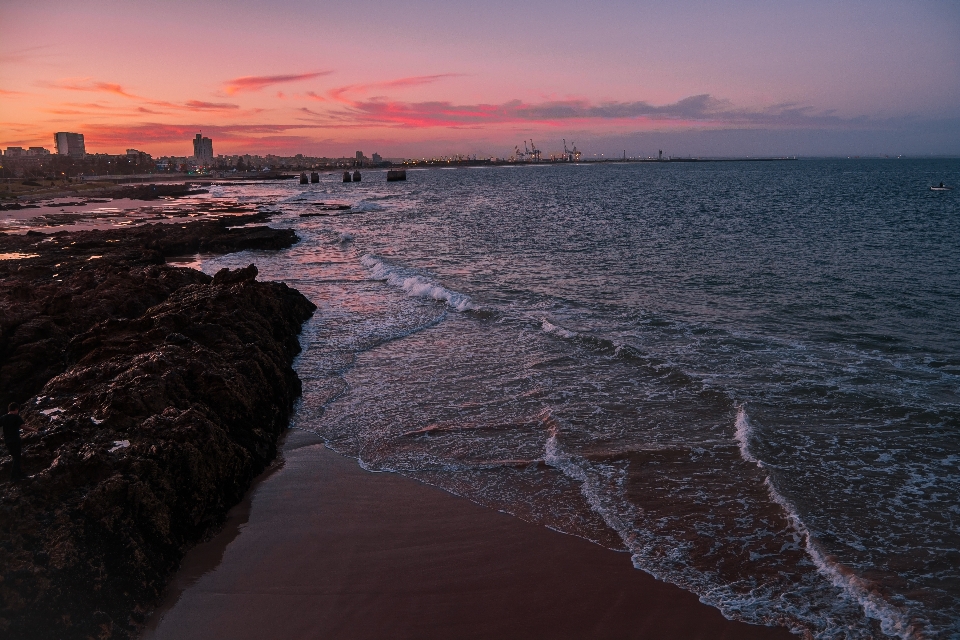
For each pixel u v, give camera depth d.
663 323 19.86
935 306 21.52
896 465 10.58
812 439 11.52
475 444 12.09
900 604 7.36
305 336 20.08
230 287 19.80
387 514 9.89
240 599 7.97
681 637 7.13
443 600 7.87
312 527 9.60
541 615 7.54
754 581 7.99
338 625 7.47
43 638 6.65
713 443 11.55
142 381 11.51
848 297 23.16
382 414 13.77
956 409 12.52
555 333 18.91
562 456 11.30
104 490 8.35
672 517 9.40
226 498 10.18
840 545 8.53
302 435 13.03
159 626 7.50
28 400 12.12
